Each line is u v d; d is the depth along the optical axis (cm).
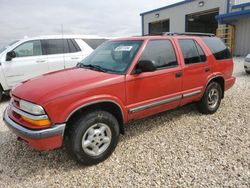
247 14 1502
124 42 400
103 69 362
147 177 285
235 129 414
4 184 283
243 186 261
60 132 281
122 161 323
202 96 469
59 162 328
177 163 312
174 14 2170
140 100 357
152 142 375
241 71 1047
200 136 391
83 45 789
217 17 1684
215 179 275
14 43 696
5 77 664
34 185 280
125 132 416
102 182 280
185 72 414
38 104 274
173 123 451
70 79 320
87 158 307
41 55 715
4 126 466
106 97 313
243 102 571
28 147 372
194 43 448
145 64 334
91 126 305
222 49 507
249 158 317
